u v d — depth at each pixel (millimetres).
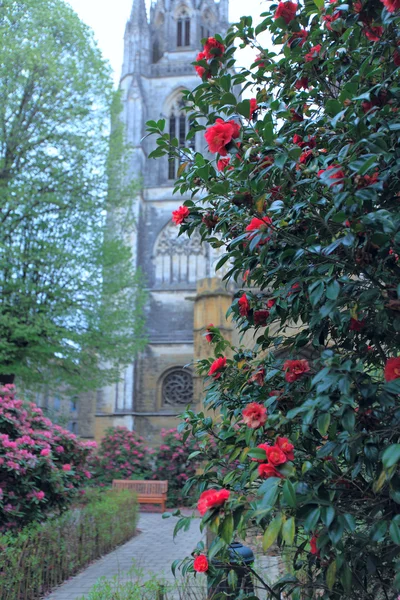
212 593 3320
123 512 10898
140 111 43219
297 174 2762
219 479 3014
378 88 2508
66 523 7613
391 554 2268
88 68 18641
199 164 3117
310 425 2381
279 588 2725
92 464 19594
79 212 18188
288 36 3346
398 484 1999
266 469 2031
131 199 20781
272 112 3002
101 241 18594
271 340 3240
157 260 40719
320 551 2303
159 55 47812
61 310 16750
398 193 2574
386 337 2695
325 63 3049
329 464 2471
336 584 2502
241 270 3244
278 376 2930
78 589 6684
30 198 16547
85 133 18578
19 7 17422
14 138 17359
